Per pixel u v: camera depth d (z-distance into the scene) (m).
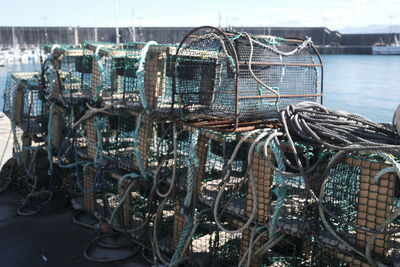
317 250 3.22
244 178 3.14
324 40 105.81
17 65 49.41
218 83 3.50
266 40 3.66
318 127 2.96
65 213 5.46
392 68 30.61
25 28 99.12
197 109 3.59
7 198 6.08
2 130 10.66
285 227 3.03
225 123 3.53
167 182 3.96
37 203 5.73
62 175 6.05
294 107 3.27
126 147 5.00
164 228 4.44
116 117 5.04
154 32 96.69
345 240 2.74
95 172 5.02
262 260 3.45
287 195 3.58
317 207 2.96
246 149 3.80
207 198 3.63
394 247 2.77
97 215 5.01
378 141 2.91
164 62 4.11
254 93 3.53
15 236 4.81
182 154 4.06
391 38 100.88
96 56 4.62
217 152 4.03
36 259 4.30
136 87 4.53
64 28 99.56
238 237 4.03
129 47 4.54
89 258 4.23
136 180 4.30
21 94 6.60
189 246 3.83
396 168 2.44
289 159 3.33
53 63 5.56
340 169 3.14
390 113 10.18
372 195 2.64
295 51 3.72
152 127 4.23
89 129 4.95
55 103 5.57
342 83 17.31
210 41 3.48
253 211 3.10
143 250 4.29
